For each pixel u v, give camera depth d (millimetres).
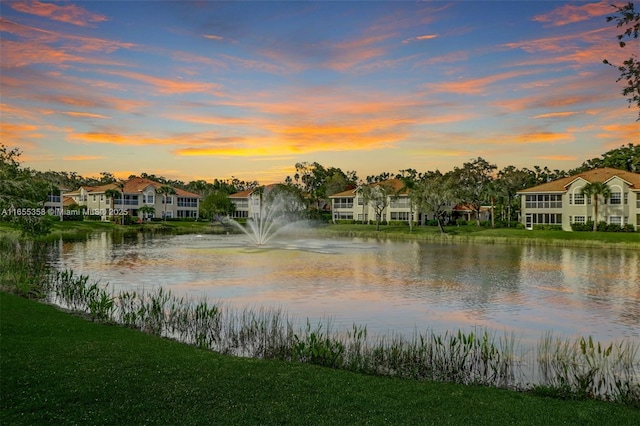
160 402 9898
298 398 10484
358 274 36938
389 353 15547
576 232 72625
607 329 21375
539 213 83750
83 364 12086
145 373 11664
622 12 12344
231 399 10242
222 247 59469
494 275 36875
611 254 52719
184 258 46875
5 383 10469
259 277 35031
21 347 13375
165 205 119125
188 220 123062
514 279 34938
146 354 13453
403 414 9836
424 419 9617
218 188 183875
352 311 24047
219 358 13531
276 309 24219
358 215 111875
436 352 15898
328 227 102500
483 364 15344
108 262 42969
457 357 15414
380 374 13953
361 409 10016
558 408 10625
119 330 16875
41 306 20000
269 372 12305
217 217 124812
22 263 34906
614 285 32688
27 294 24609
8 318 17016
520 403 10883
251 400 10242
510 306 25766
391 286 31594
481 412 10148
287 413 9625
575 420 9859
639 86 12484
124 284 31531
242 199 141500
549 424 9602
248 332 18219
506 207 113375
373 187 97812
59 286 26594
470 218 121188
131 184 122062
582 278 35594
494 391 11938
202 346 15656
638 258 48719
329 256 50062
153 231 93438
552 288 31359
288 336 17047
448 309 24875
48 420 8852
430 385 12141
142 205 118125
